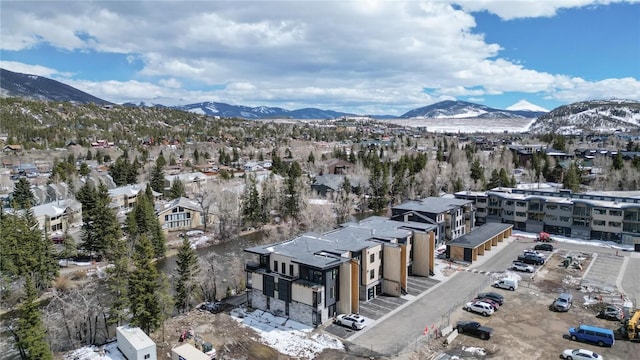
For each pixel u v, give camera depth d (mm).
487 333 50938
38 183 151250
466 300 62469
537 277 71875
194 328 54688
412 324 54875
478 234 90000
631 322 50531
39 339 44438
